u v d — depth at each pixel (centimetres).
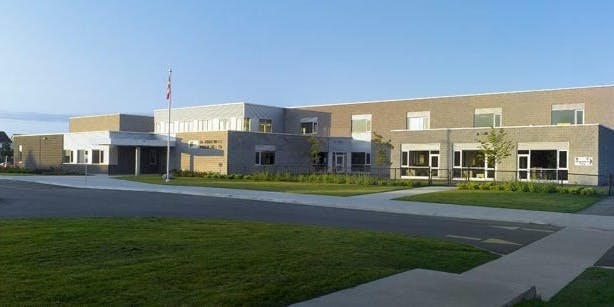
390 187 3428
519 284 806
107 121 7469
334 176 4075
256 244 1046
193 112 6612
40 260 822
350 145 5966
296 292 698
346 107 6134
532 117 4838
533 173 4084
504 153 4044
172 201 2345
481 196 2720
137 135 5288
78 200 2292
